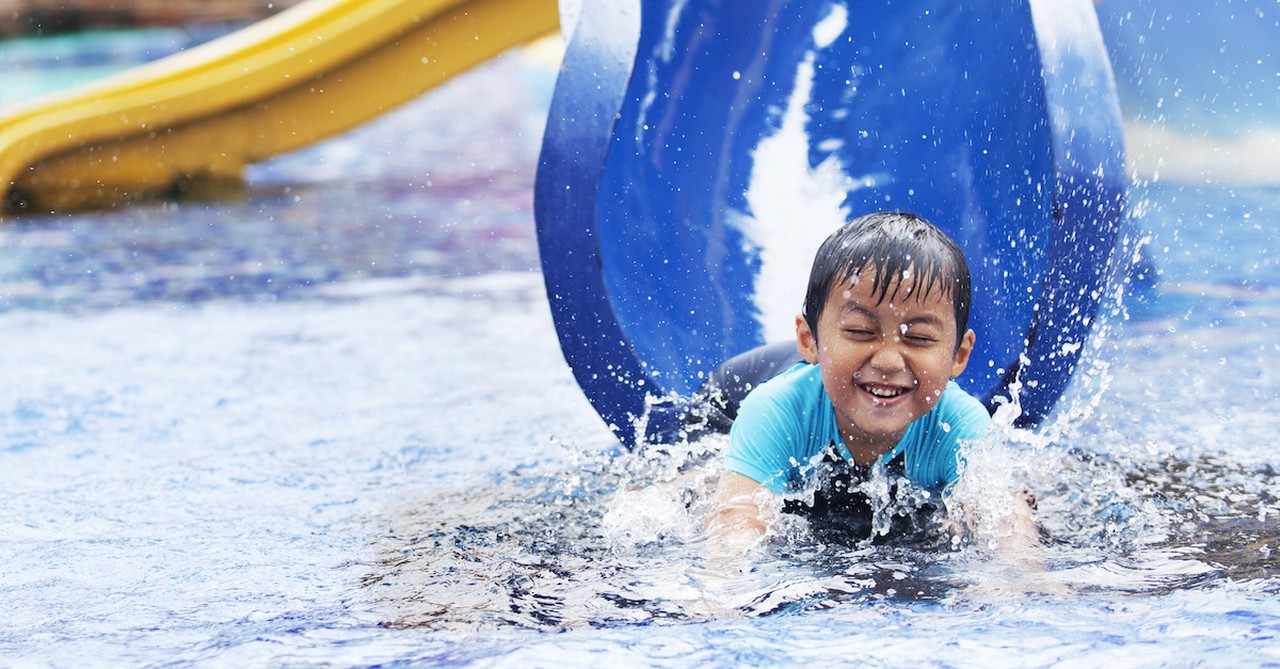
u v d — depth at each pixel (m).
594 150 2.46
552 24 6.76
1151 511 2.24
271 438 3.12
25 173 7.57
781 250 3.21
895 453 2.28
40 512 2.45
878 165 3.28
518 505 2.41
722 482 2.24
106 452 3.00
